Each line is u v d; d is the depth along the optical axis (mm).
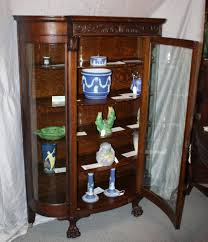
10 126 2061
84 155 2459
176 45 1931
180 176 2104
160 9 2369
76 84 1913
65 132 2035
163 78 2432
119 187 2479
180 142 2455
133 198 2389
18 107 2088
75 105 1948
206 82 2762
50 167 2209
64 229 2291
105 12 2148
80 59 2234
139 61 2277
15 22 1941
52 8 1979
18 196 2217
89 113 2418
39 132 2135
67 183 2115
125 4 2170
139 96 2256
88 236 2219
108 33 1899
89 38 2234
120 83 2479
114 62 2217
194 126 2352
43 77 2127
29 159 2133
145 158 2453
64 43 1831
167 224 2371
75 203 2148
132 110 2621
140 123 2270
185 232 2283
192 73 1881
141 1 2209
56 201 2162
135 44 2449
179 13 2404
